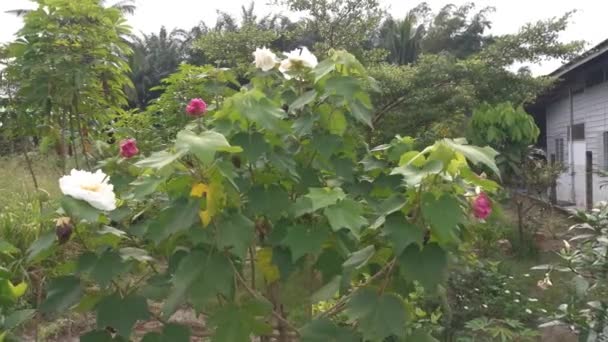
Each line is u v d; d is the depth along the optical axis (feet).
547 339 13.17
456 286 12.66
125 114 15.85
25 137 16.62
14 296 6.15
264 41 39.65
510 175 27.45
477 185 6.30
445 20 88.07
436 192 5.88
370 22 39.58
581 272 10.50
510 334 11.45
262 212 6.95
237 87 10.79
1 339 6.05
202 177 6.24
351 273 6.56
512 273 17.99
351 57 7.82
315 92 7.73
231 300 6.86
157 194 7.40
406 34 82.74
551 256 23.94
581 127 42.86
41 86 13.53
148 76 110.42
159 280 6.88
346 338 6.40
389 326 5.98
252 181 7.18
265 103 7.06
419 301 11.39
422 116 35.37
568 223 30.27
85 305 6.77
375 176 8.48
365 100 7.79
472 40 92.53
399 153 8.14
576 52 38.37
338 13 39.37
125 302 6.43
